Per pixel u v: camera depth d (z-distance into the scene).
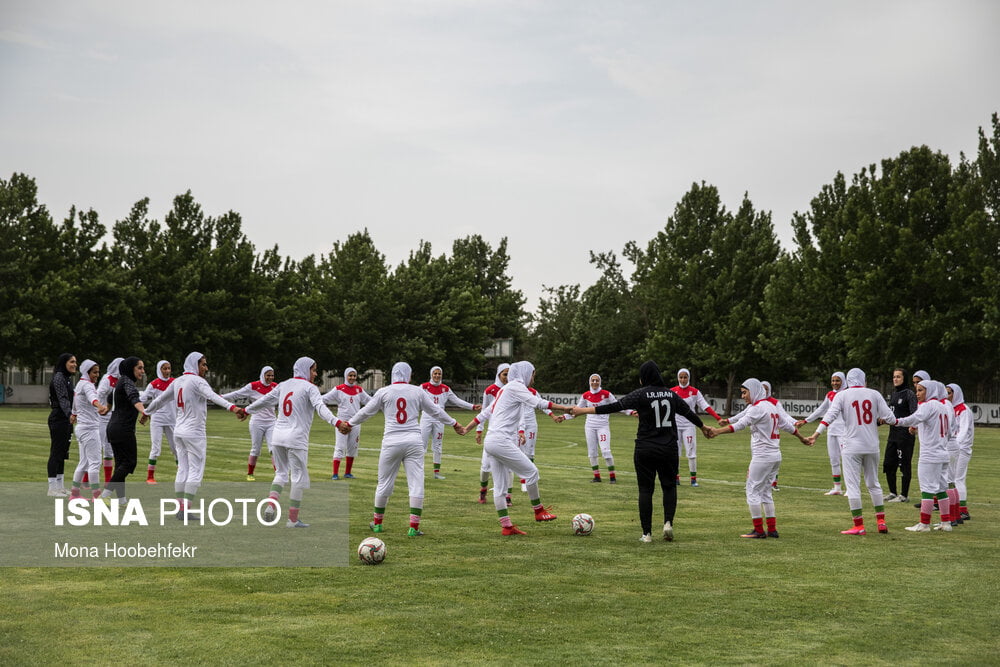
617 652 9.34
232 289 94.69
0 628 9.88
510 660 9.03
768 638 9.95
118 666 8.65
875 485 17.48
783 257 83.81
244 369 103.00
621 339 109.19
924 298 73.00
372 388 116.69
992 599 11.84
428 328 107.75
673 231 101.56
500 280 147.00
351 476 25.98
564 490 23.83
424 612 10.78
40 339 79.44
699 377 95.94
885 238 72.69
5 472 24.27
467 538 15.98
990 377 76.62
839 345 77.94
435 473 26.64
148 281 90.00
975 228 69.31
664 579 12.82
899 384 23.06
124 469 18.59
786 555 14.82
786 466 32.59
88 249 87.81
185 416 17.08
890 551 15.33
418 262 117.88
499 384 24.92
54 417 19.56
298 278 105.00
